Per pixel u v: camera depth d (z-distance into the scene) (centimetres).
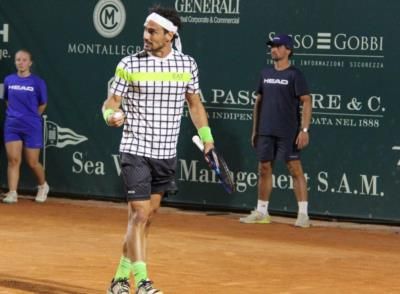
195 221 2545
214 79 2702
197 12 2711
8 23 2931
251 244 2180
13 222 2442
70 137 2889
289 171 2559
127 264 1448
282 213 2652
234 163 2694
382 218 2556
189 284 1661
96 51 2844
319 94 2589
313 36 2591
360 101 2558
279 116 2455
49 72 2895
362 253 2103
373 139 2555
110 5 2820
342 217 2592
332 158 2589
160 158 1413
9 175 2798
